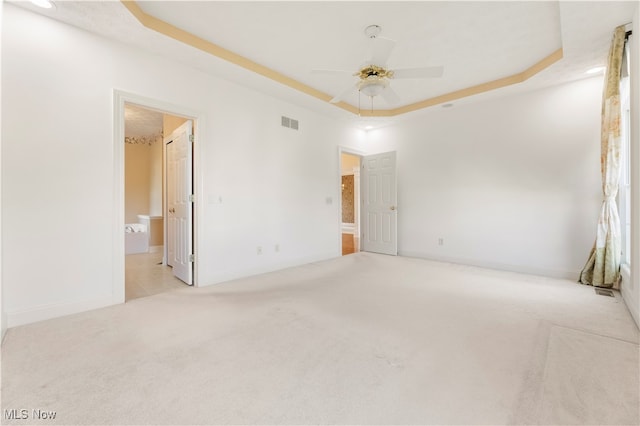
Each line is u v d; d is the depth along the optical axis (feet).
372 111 16.76
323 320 8.01
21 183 7.64
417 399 4.80
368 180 19.53
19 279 7.61
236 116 12.42
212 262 11.74
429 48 10.19
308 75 12.43
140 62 9.66
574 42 9.18
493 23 8.77
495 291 10.67
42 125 7.92
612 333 7.14
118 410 4.52
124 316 8.26
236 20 8.69
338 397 4.85
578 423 4.26
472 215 15.12
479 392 4.97
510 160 13.88
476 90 13.46
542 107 12.93
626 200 10.53
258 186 13.35
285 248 14.65
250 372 5.55
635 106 7.71
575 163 12.20
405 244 17.92
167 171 14.74
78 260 8.54
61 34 8.18
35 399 4.75
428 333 7.22
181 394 4.91
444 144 16.08
